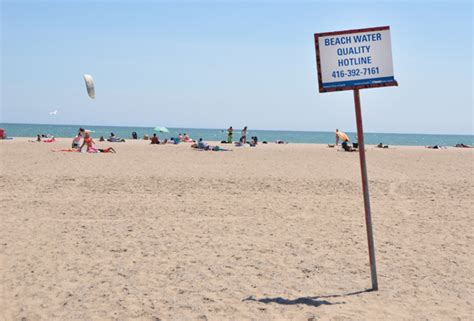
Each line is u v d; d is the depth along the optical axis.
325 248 8.27
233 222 10.33
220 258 7.56
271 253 7.89
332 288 6.23
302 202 12.95
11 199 12.61
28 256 7.57
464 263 7.41
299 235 9.20
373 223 10.41
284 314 5.30
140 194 13.81
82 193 13.80
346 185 16.30
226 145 44.69
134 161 23.67
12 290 6.07
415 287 6.28
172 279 6.51
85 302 5.66
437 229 9.84
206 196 13.66
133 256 7.63
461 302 5.72
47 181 15.84
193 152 31.83
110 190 14.41
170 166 21.55
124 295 5.89
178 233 9.25
